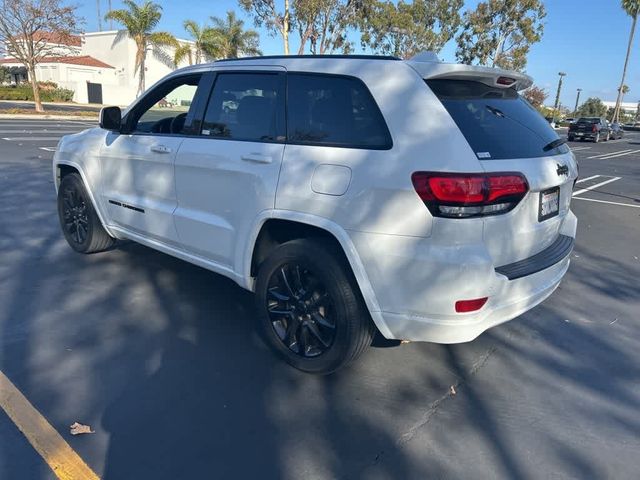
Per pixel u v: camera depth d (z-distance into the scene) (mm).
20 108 31703
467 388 3246
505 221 2756
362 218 2795
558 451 2703
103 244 5102
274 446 2637
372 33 31422
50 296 4250
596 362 3629
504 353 3713
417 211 2637
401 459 2594
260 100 3443
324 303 3131
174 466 2461
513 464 2594
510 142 2941
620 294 4938
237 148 3445
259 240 3418
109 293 4371
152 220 4176
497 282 2709
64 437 2609
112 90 47188
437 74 2859
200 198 3729
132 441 2613
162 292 4445
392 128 2799
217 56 38031
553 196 3211
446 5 34438
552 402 3133
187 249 3967
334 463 2541
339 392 3135
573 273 5531
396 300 2775
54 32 28438
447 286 2625
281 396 3059
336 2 26594
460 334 2721
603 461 2641
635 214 8922
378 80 2936
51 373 3156
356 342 3018
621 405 3129
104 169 4602
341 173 2895
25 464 2420
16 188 8594
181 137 3891
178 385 3113
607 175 14914
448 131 2691
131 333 3707
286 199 3113
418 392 3178
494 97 3199
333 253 3025
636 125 74188
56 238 5855
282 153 3193
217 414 2863
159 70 48562
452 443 2730
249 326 3902
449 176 2580
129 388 3053
